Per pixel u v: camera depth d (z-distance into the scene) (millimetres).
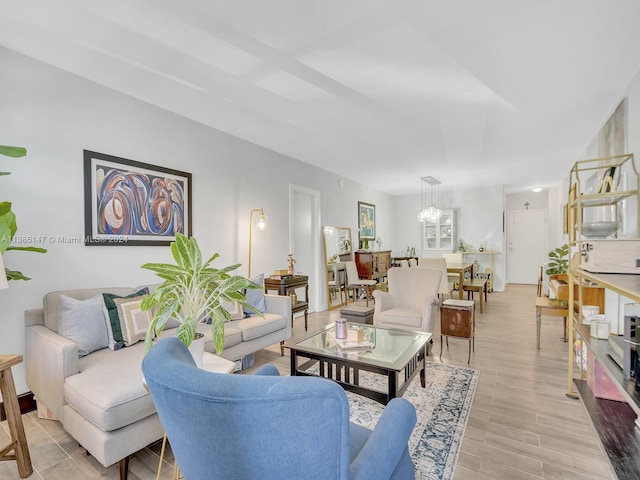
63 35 1964
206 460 701
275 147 4281
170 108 3055
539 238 8281
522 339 3719
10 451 1619
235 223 3848
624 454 1547
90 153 2535
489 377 2674
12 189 2170
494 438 1857
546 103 2854
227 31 1901
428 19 1787
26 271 2227
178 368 713
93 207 2557
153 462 1704
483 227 7461
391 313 3191
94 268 2570
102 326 2102
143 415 1580
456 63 2227
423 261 5027
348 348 2201
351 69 2307
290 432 631
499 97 2740
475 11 1721
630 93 2467
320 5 1683
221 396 625
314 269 5355
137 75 2451
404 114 3129
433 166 5328
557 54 2113
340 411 635
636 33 1891
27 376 2117
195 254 1394
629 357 1486
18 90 2188
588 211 3574
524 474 1572
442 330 3188
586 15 1746
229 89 2641
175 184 3152
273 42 2004
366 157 4766
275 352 3346
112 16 1780
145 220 2902
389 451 900
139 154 2873
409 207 8406
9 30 1915
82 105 2498
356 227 6656
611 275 1671
